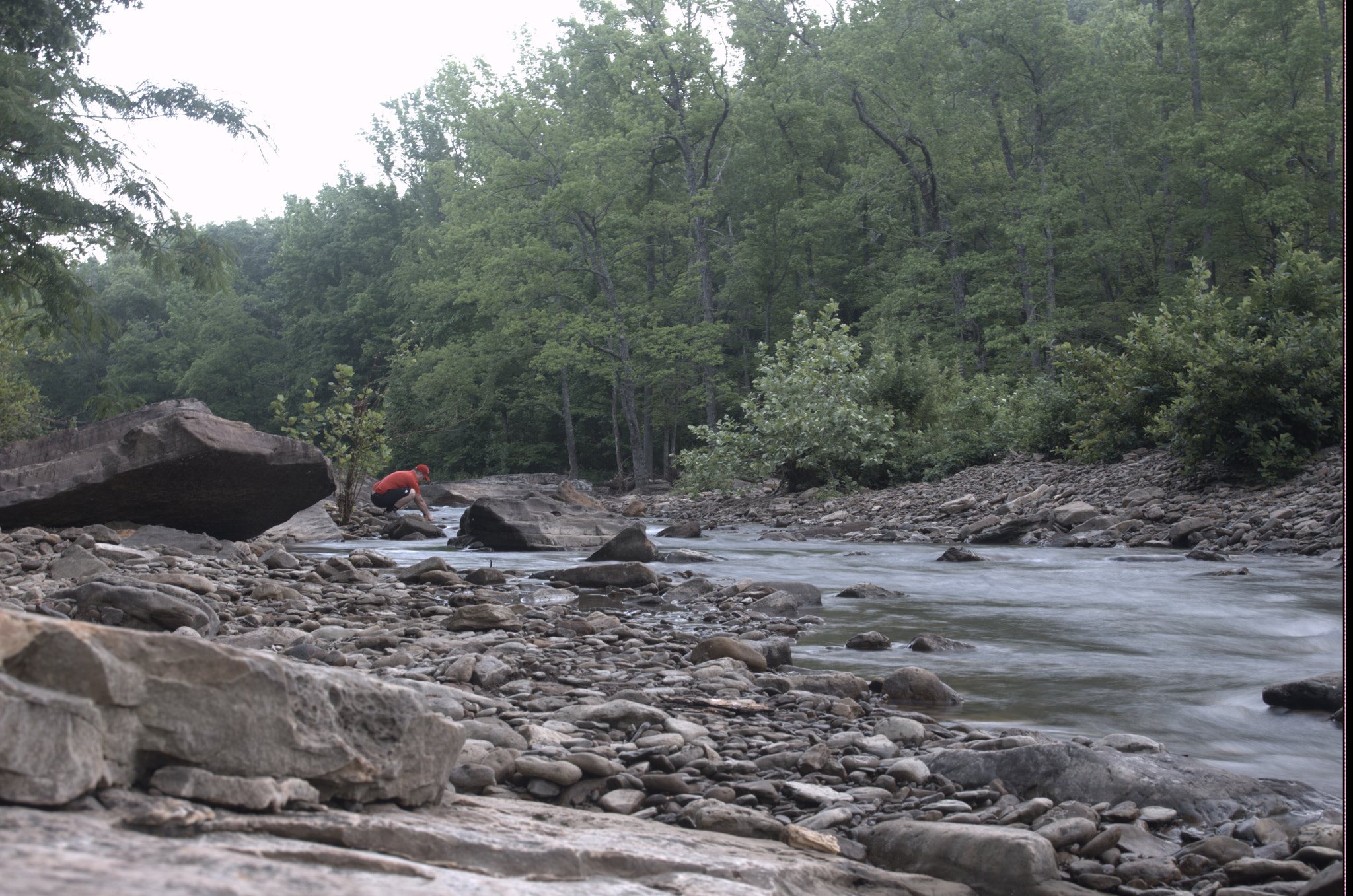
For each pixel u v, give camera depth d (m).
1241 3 37.03
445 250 48.56
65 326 15.25
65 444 11.02
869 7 42.75
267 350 69.06
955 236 43.00
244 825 1.87
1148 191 43.94
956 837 2.78
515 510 14.85
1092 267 42.44
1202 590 9.42
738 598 8.82
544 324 41.16
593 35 42.97
